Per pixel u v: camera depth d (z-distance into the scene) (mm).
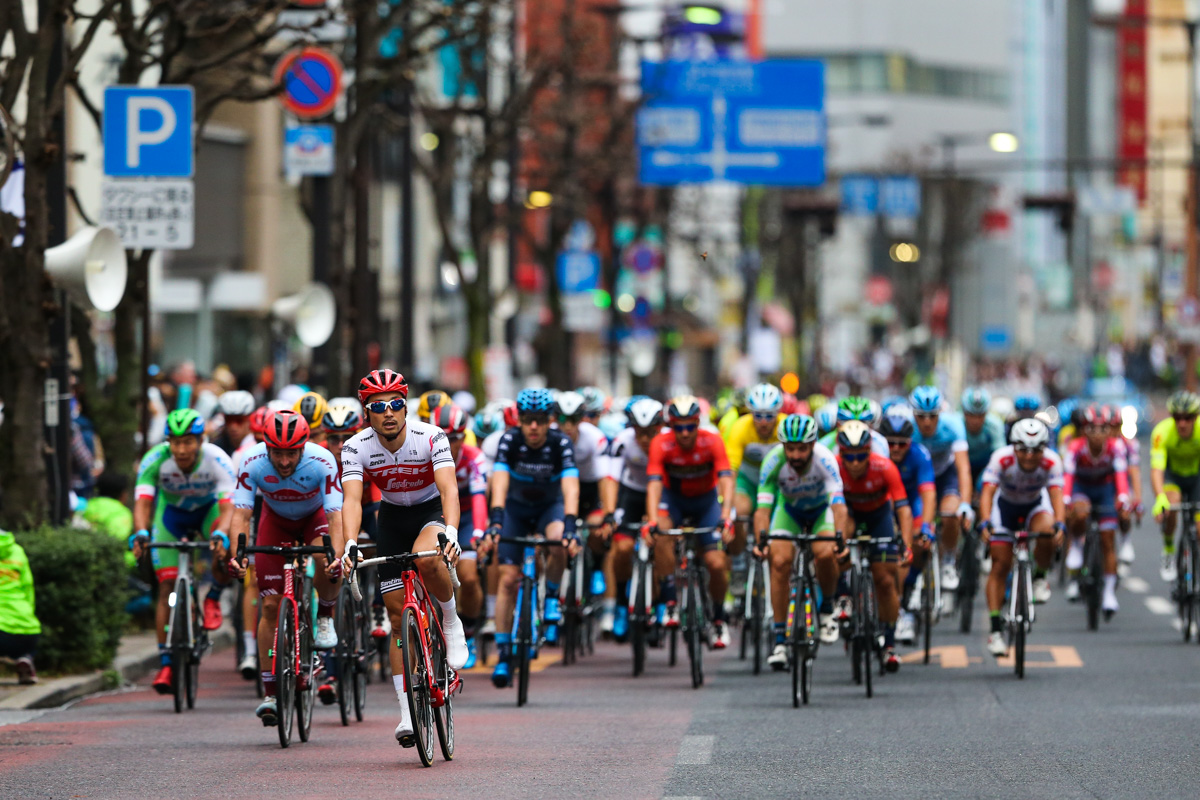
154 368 77062
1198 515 61875
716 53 162500
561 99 115188
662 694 47719
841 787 31406
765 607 55062
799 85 124812
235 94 65688
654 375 170625
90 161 97875
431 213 174250
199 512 46000
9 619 46688
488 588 55062
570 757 35406
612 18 124000
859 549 49219
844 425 46688
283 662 37094
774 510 50688
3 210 52906
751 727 40188
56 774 33344
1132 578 84125
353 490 35344
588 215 138000
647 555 52688
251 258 142875
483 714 43344
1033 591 54812
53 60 54375
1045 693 47000
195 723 41875
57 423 55000
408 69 77750
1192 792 30922
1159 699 45438
